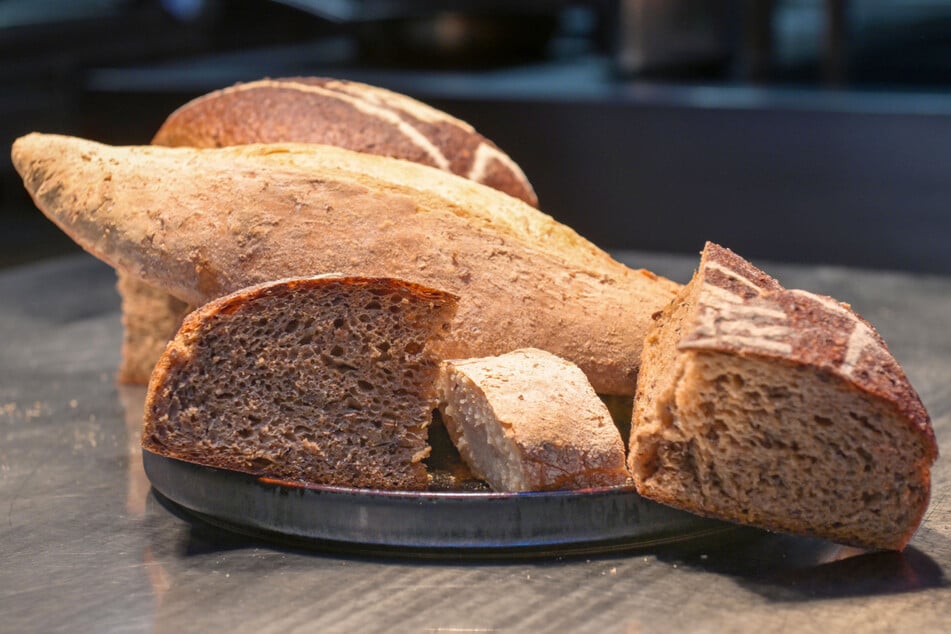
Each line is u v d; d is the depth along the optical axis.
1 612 0.66
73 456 0.83
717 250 0.73
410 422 0.73
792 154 1.50
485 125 1.61
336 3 2.04
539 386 0.73
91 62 1.90
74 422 0.89
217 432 0.72
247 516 0.72
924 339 1.03
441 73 1.75
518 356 0.75
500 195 0.84
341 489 0.70
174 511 0.76
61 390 0.95
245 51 2.12
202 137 0.91
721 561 0.70
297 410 0.72
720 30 1.62
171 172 0.81
